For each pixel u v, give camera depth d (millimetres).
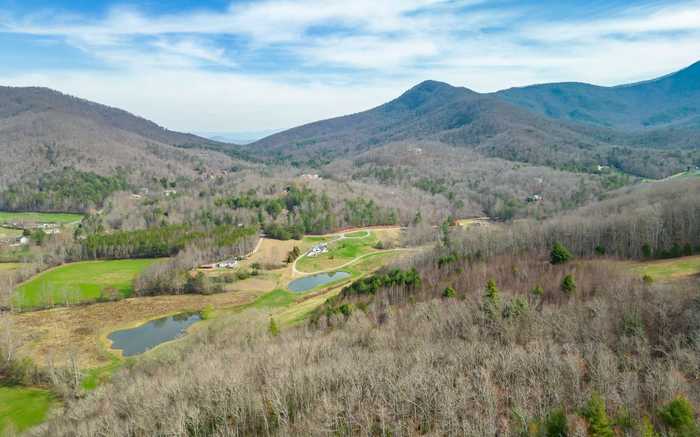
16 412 83125
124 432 62812
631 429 45844
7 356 100625
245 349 88375
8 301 136750
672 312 65250
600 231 125938
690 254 101812
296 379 64750
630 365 58000
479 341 72875
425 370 62062
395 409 57969
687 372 53844
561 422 45594
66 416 74875
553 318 72125
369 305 100500
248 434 60875
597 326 65938
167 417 62594
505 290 91188
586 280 88875
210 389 66750
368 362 67938
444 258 124625
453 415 52156
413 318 86750
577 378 54156
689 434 41781
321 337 86000
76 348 111000
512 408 54094
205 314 130125
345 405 59938
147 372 87750
